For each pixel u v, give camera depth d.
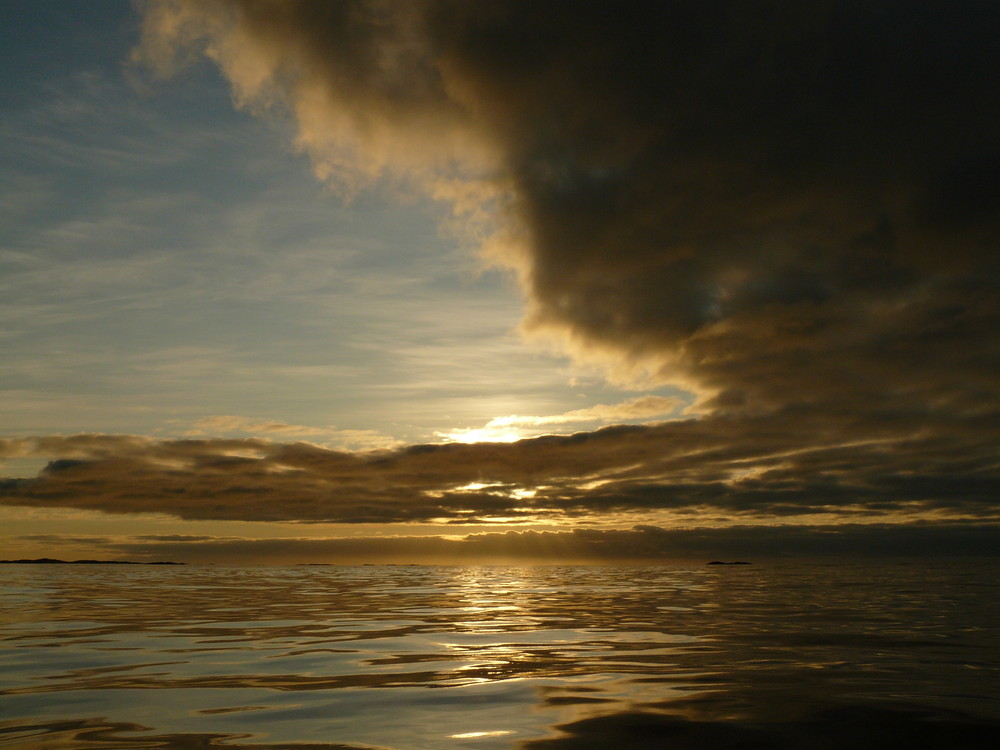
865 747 4.91
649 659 9.12
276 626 13.77
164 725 5.57
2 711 6.11
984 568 59.75
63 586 30.47
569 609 18.16
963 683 7.30
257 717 5.84
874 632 12.38
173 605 19.61
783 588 29.72
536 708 6.12
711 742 5.04
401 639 11.46
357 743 5.00
